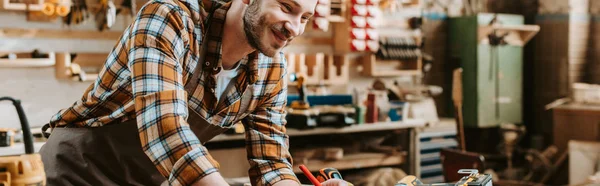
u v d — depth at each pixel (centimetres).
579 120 677
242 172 518
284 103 201
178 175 146
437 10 699
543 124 747
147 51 154
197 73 176
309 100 565
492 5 743
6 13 455
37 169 149
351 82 627
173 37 158
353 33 588
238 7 172
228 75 184
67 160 187
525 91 764
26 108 469
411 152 591
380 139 598
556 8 734
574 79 731
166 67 155
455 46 703
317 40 600
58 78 481
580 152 643
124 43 165
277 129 197
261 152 191
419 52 644
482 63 686
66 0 455
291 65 566
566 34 727
